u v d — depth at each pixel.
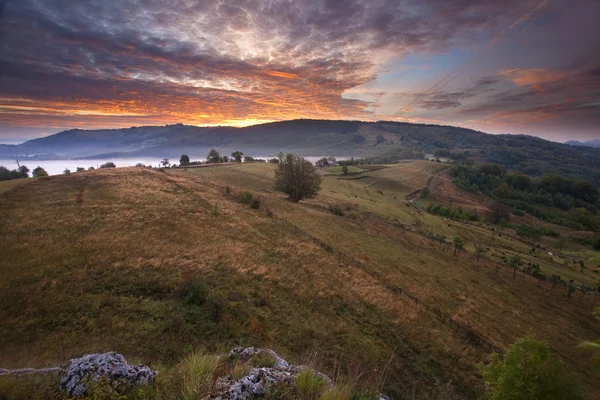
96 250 24.19
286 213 57.19
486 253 68.25
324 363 14.55
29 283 18.38
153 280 19.98
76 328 14.47
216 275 22.81
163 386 5.40
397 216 91.94
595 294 50.97
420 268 42.44
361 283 29.08
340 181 150.75
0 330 13.92
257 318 17.80
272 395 4.58
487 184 185.50
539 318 36.34
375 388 6.45
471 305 33.28
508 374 7.68
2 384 5.37
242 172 121.06
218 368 5.82
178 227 33.78
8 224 29.42
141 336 13.95
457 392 15.78
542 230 116.56
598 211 156.50
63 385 5.36
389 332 20.41
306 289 23.97
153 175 69.50
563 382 7.15
